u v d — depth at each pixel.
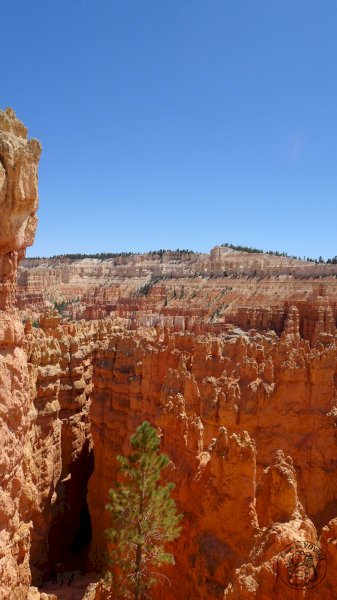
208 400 27.00
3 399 15.16
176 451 21.94
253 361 28.72
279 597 12.89
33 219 16.33
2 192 14.16
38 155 15.45
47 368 34.16
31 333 35.62
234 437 18.45
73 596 29.42
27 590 18.66
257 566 14.15
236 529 17.75
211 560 17.84
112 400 34.84
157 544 19.36
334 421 26.86
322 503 26.12
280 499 16.66
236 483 17.98
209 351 31.53
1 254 15.11
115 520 19.08
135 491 19.06
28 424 17.77
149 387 30.92
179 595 19.23
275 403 26.59
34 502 20.61
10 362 15.68
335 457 26.64
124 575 19.28
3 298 15.52
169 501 18.69
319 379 27.16
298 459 26.20
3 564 14.94
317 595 12.62
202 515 19.09
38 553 31.52
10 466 15.45
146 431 19.11
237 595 13.38
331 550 12.68
